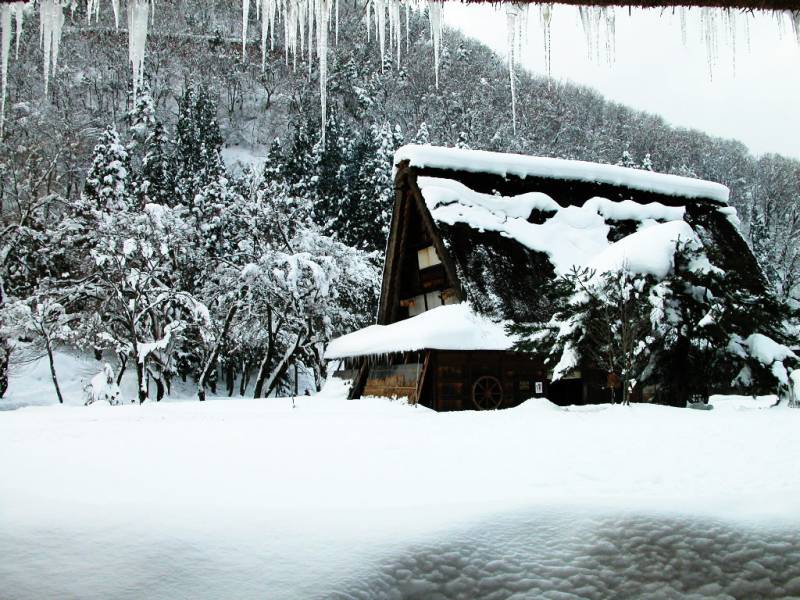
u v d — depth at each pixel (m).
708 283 12.47
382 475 5.31
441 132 59.81
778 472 5.30
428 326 15.76
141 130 51.88
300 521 3.40
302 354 31.61
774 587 2.96
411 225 20.25
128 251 24.92
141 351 23.83
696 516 3.44
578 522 3.33
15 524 3.37
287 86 81.00
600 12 4.80
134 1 5.10
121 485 5.02
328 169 49.25
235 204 30.91
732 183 66.88
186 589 2.67
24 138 34.53
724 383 12.68
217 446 7.64
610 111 70.62
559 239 19.00
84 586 2.67
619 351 11.61
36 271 32.91
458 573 2.88
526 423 9.10
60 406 18.45
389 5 5.05
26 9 4.89
